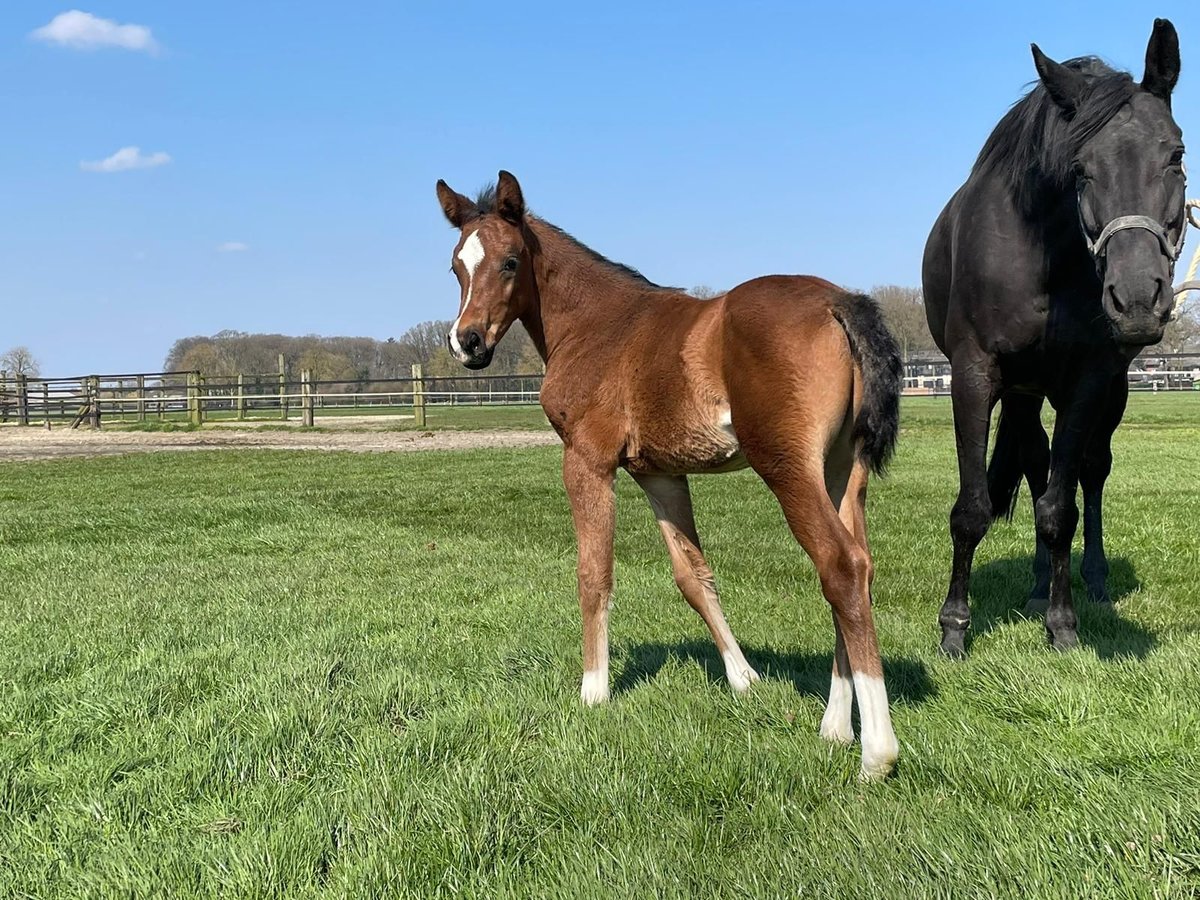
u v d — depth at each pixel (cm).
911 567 712
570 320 452
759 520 969
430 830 294
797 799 310
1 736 400
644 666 474
